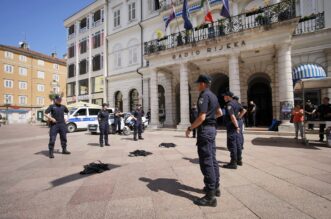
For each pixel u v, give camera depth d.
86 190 3.72
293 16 11.04
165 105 19.47
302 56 13.05
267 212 2.76
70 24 31.86
